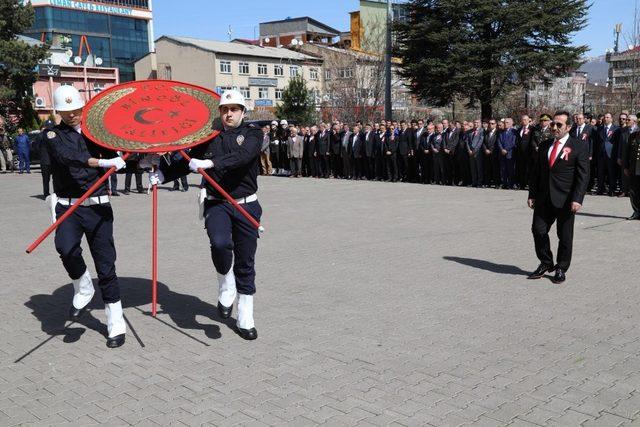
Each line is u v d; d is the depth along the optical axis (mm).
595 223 10859
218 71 64375
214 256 5230
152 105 5527
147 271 7840
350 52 55688
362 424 3688
